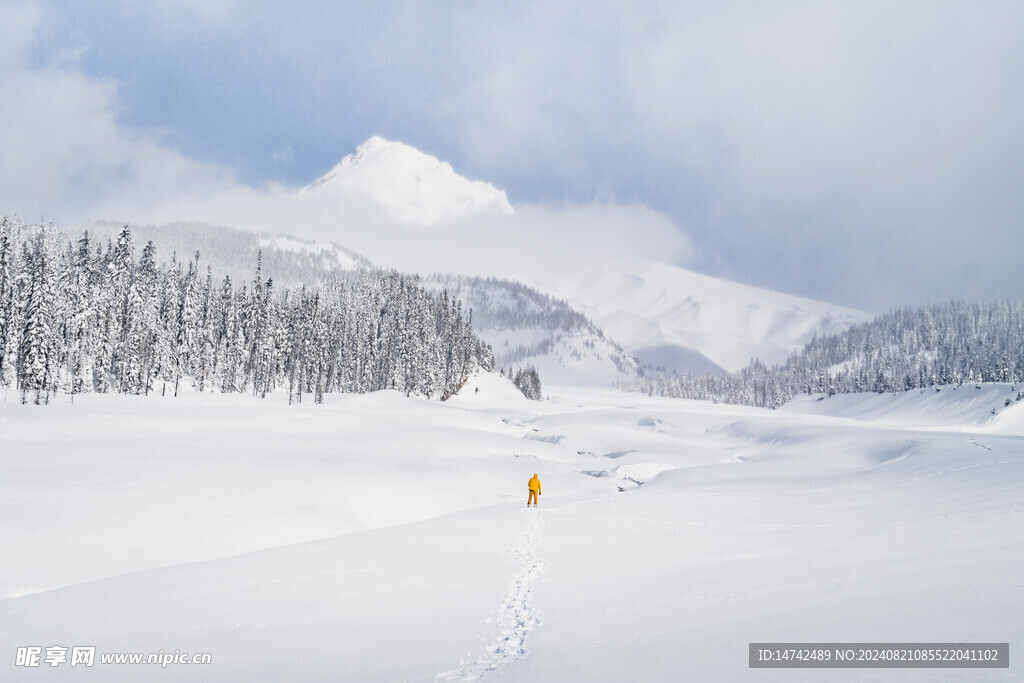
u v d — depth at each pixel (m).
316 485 33.28
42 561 20.41
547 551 18.81
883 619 8.21
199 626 12.94
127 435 50.59
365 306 148.75
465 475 41.91
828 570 12.53
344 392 128.75
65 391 76.00
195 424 60.06
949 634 7.11
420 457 49.25
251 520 26.53
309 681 8.55
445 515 29.98
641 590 12.77
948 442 50.12
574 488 42.94
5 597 17.97
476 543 21.03
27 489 27.72
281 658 10.05
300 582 16.58
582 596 12.77
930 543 14.25
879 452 55.44
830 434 68.44
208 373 100.44
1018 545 12.55
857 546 15.16
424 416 90.94
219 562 20.47
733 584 12.29
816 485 33.41
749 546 17.11
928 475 32.56
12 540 21.44
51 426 50.16
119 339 84.31
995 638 6.73
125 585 17.69
